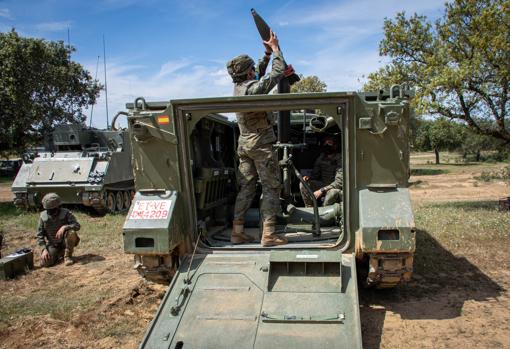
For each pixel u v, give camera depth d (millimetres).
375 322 4605
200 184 5117
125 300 5504
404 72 11508
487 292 5402
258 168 4758
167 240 4316
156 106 4715
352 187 4398
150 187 4676
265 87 4621
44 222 7312
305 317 3691
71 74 21516
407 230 4062
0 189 23062
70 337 4551
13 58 16047
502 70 9828
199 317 3801
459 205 12195
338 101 4328
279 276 4164
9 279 6555
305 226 5320
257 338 3562
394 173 4328
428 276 6008
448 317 4699
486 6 10016
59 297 5723
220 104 4508
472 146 40250
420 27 11266
